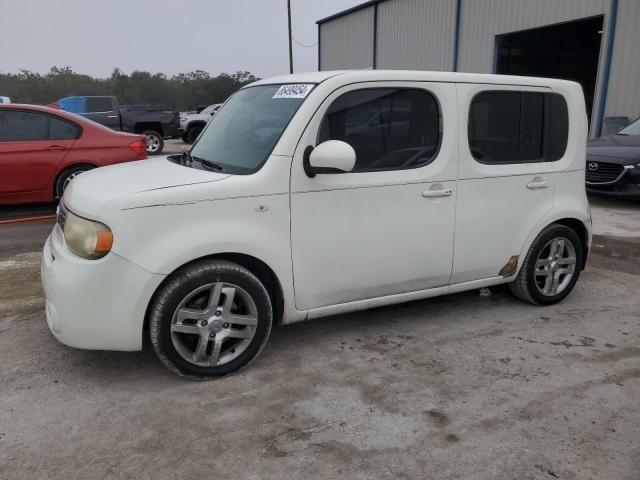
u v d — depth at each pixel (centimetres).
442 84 381
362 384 333
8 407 303
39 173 764
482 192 405
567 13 1602
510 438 282
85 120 799
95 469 255
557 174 443
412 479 252
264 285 347
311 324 419
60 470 254
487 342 392
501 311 450
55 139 775
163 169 365
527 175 425
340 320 427
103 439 277
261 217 328
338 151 317
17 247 623
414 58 2294
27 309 437
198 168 361
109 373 340
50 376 336
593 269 570
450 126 384
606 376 346
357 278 368
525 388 330
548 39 2164
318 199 343
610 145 929
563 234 454
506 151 420
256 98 393
